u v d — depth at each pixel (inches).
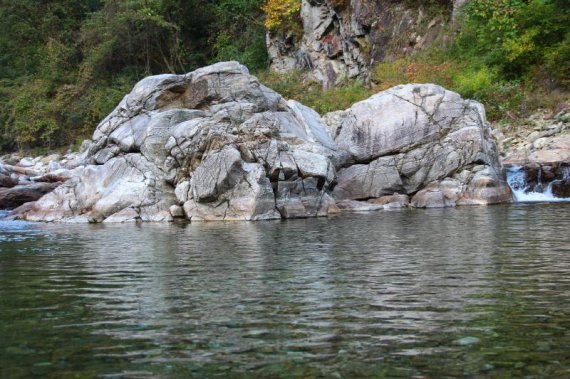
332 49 1226.6
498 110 900.6
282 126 637.3
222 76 671.1
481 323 164.4
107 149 655.1
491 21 952.9
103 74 1589.6
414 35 1093.1
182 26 1562.5
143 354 141.9
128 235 425.1
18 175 894.4
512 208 569.3
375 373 126.6
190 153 588.1
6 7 1802.4
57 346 150.1
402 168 678.5
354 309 181.6
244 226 472.7
